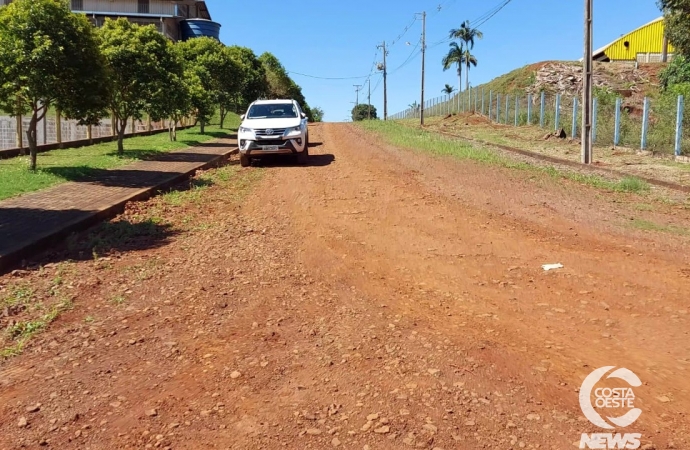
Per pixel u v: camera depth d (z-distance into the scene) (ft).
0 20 35.91
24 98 39.14
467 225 27.07
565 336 14.78
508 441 10.22
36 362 13.55
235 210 31.04
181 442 10.31
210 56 101.65
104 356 13.80
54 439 10.47
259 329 15.31
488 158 51.78
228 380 12.56
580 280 19.15
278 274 19.94
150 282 19.08
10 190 32.83
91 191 33.73
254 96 161.17
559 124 83.97
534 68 163.43
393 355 13.66
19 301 17.13
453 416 11.01
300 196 34.68
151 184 36.47
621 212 30.30
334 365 13.19
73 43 37.42
